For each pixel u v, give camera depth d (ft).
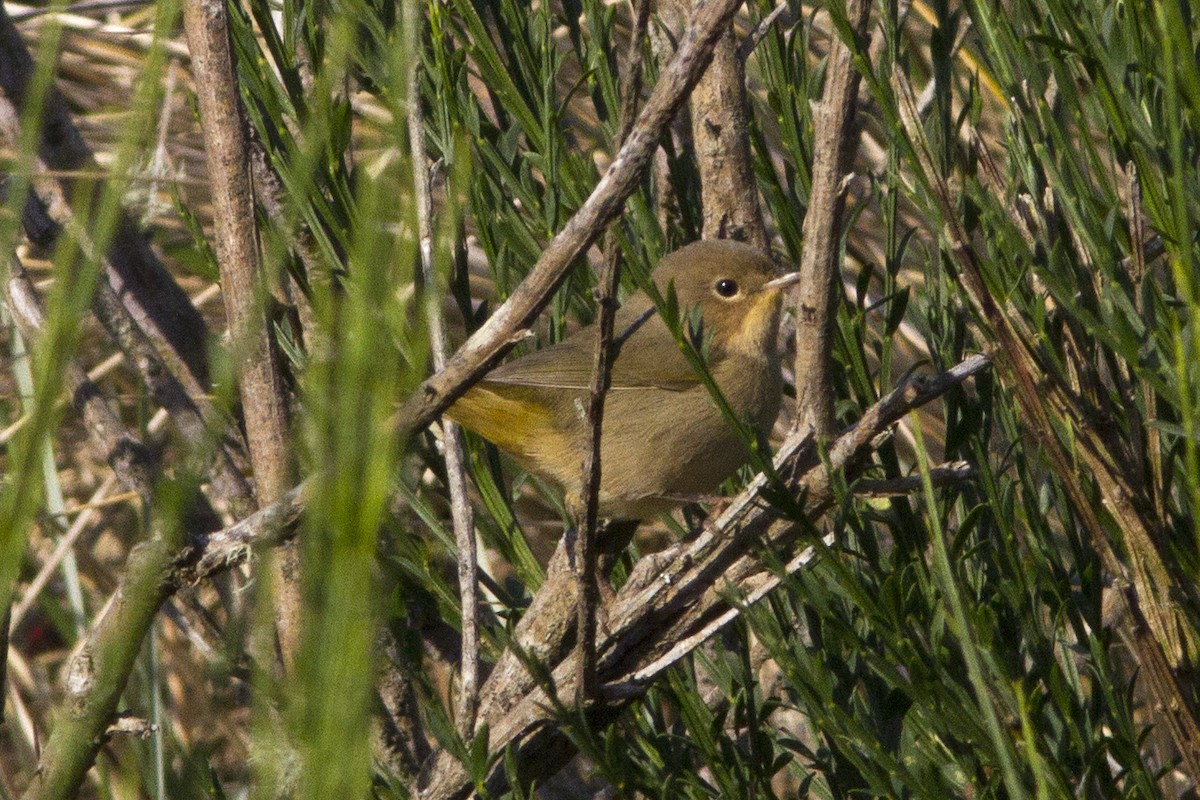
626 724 19.77
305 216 19.36
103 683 8.77
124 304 24.81
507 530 22.06
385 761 20.85
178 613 25.11
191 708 28.40
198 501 23.24
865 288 18.33
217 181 17.26
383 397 6.50
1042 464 20.22
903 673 17.54
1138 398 16.16
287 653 17.25
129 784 11.66
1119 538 15.40
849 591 15.38
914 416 13.07
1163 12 11.16
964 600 14.53
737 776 18.11
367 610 6.27
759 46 20.71
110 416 24.16
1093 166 15.67
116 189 6.72
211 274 21.31
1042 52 17.66
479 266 35.76
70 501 36.04
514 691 18.81
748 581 18.25
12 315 22.82
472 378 13.52
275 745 7.64
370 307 6.55
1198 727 14.96
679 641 17.97
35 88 7.00
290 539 13.80
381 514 6.33
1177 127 11.04
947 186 16.17
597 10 21.29
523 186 21.54
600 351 13.85
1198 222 14.28
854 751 16.35
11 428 29.01
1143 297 14.49
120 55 38.93
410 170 7.54
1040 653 16.29
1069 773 16.40
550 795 24.76
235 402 23.57
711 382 15.08
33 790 14.30
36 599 34.53
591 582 15.79
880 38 22.18
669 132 22.90
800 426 16.20
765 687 25.61
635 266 14.70
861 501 17.87
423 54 20.93
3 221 6.98
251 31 20.49
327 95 7.04
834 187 15.05
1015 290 15.34
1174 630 15.06
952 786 17.06
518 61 21.29
